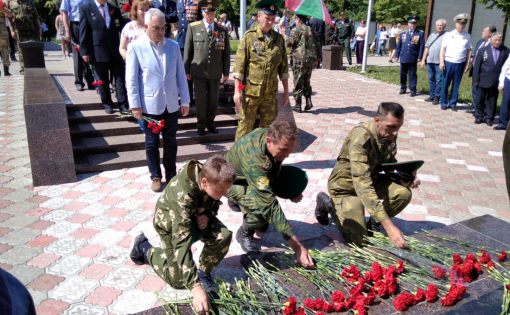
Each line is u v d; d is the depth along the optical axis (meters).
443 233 3.67
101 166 5.67
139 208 4.71
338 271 3.10
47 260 3.72
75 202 4.80
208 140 6.67
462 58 9.72
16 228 4.22
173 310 2.71
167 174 5.24
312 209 4.88
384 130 3.46
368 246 3.47
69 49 14.41
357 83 13.38
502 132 8.45
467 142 7.74
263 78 5.26
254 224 3.66
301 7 8.52
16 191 5.02
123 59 6.42
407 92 12.01
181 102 5.14
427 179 5.95
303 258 3.12
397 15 33.19
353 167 3.42
